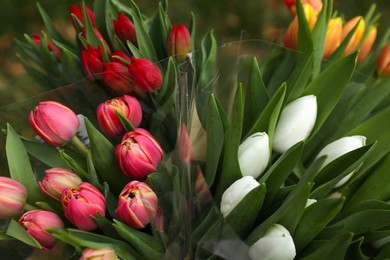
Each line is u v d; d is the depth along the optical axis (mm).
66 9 2670
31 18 2689
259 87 1010
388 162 976
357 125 1044
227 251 893
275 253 900
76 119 969
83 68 1082
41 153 983
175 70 1000
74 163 953
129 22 1109
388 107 1063
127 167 936
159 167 940
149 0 2627
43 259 925
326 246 891
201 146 973
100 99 1026
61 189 928
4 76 2443
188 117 950
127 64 1047
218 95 1032
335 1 2707
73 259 911
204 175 969
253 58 998
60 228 910
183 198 917
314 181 969
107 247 890
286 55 1083
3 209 922
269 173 941
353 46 1122
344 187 986
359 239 912
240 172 950
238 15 2658
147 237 924
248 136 983
